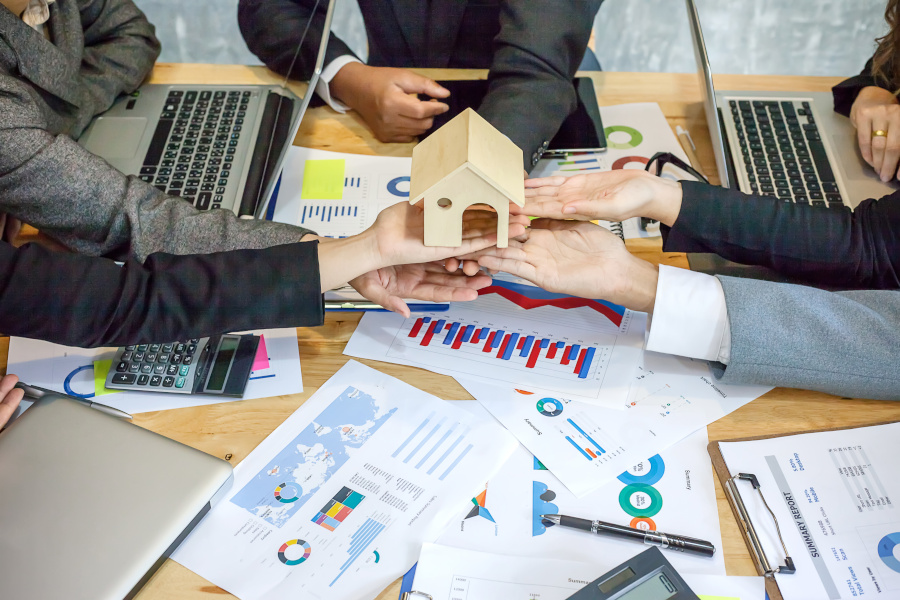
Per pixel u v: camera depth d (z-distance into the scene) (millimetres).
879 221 893
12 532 642
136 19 1198
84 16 1133
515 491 710
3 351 842
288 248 814
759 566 646
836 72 2459
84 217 906
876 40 1113
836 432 751
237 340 849
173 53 1976
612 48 2518
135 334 790
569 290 850
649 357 844
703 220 884
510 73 1082
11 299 771
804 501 692
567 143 1104
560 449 746
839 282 915
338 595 636
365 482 719
